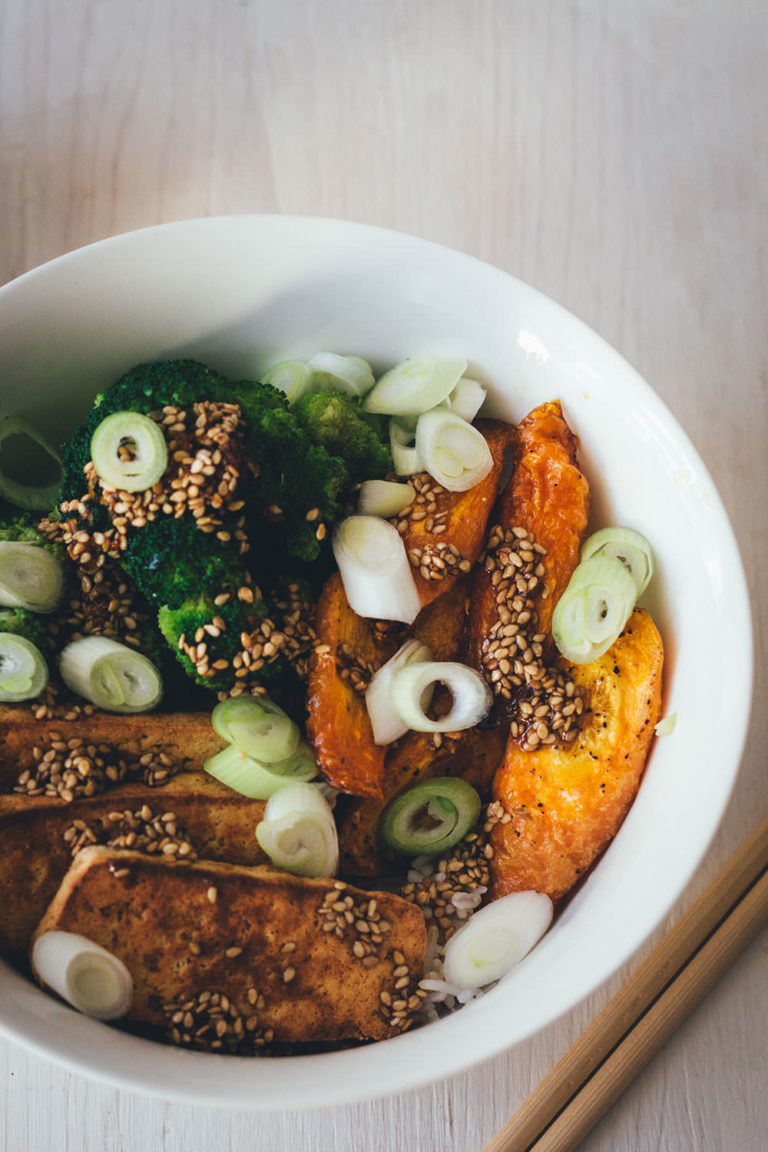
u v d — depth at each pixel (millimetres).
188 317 444
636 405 437
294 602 442
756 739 488
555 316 439
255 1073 405
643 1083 471
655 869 418
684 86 529
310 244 436
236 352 453
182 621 427
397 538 443
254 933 416
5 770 420
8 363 435
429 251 436
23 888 411
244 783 431
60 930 404
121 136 516
